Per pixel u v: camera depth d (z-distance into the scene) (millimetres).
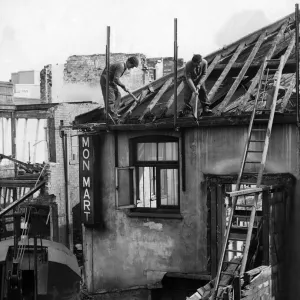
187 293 15289
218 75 16812
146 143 15820
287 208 13812
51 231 25047
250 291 11320
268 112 13758
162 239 15508
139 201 16312
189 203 15102
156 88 17312
